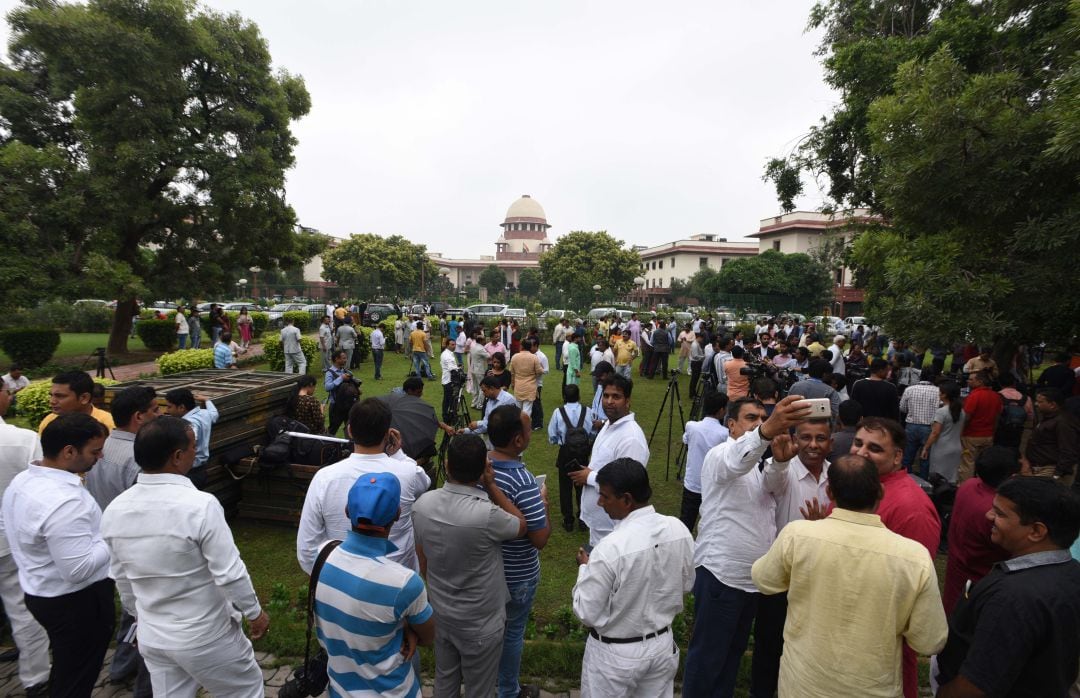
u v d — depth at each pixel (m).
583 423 5.76
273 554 5.20
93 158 15.30
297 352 13.94
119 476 3.53
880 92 11.08
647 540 2.41
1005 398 7.04
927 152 6.32
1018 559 2.13
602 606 2.39
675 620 4.11
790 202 15.02
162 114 15.91
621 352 13.55
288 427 6.00
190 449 2.60
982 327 5.75
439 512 2.61
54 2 15.09
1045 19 8.09
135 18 15.52
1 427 3.47
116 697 3.34
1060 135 5.05
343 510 2.89
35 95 16.33
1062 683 2.00
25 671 3.29
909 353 11.41
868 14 12.85
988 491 2.99
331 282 58.50
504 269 87.06
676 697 3.47
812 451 3.04
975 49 9.55
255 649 3.80
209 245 19.19
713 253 60.69
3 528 3.17
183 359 12.37
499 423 3.03
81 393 3.89
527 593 3.10
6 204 13.99
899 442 2.83
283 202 19.22
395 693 2.23
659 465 8.15
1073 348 9.30
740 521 3.01
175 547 2.43
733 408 3.45
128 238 17.75
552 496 6.91
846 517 2.18
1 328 18.72
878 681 2.04
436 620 2.66
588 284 48.22
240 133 17.89
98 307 27.31
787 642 2.28
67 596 2.79
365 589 2.09
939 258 6.36
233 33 17.50
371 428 2.97
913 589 2.00
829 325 27.53
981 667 2.00
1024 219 6.14
